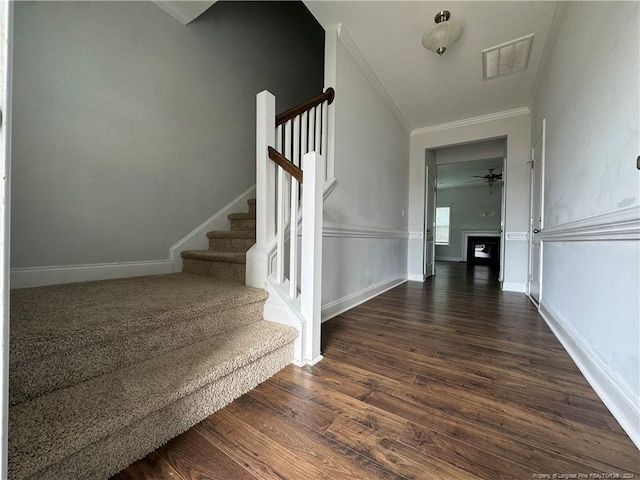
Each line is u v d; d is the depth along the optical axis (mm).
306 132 2100
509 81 3014
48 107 1545
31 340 829
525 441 928
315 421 1020
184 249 2277
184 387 935
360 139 2785
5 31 413
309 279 1492
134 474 789
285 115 1839
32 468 626
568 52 1893
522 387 1264
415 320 2277
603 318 1222
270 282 1648
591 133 1456
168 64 2131
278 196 1667
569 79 1863
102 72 1760
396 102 3529
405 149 4246
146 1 1981
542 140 2707
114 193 1846
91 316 1080
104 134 1781
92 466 745
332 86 2326
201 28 2385
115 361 1021
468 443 918
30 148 1495
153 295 1442
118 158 1855
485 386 1271
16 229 1479
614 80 1199
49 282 1599
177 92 2199
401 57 2666
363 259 2941
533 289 3000
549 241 2311
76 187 1673
